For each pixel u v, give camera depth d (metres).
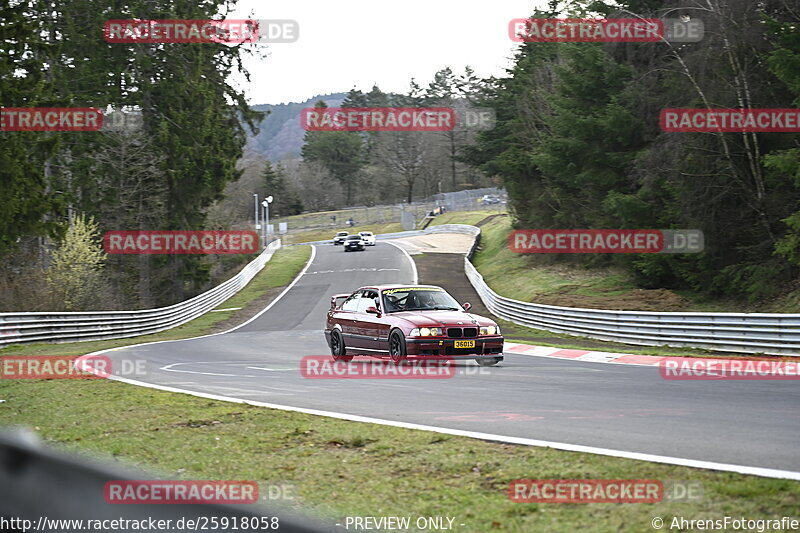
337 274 73.62
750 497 6.12
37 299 40.31
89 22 58.00
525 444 8.58
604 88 47.81
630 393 12.98
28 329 29.38
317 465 8.16
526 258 62.66
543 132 60.19
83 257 44.09
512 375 16.41
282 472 7.93
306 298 59.56
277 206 190.00
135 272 65.19
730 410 10.74
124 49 59.09
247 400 13.14
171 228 61.25
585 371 17.48
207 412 11.84
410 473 7.65
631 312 27.12
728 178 36.03
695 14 36.97
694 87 37.22
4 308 37.88
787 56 28.91
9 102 40.91
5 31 41.75
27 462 4.29
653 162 38.56
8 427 11.12
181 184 59.72
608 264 50.66
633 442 8.61
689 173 36.03
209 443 9.52
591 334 29.92
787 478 6.64
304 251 105.38
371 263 80.44
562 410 11.12
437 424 10.22
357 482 7.41
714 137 35.84
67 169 58.59
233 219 101.62
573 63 49.16
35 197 40.97
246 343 31.14
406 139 175.75
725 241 36.41
